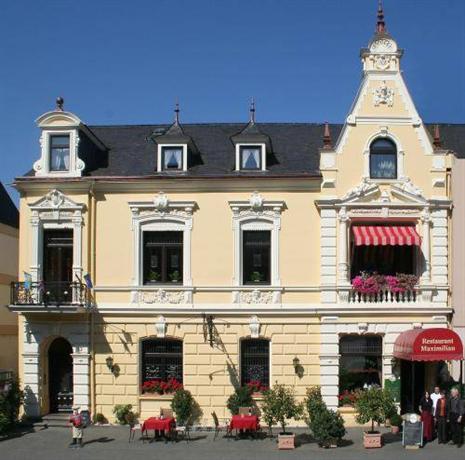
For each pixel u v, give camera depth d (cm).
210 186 3003
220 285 2972
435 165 2966
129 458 2348
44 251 3036
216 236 2991
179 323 2969
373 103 2988
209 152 3197
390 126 2978
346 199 2931
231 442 2612
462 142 3303
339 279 2933
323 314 2922
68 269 3028
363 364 2950
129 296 2994
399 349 2797
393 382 2855
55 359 3077
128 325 2984
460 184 2975
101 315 2991
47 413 3025
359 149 2967
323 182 2955
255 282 2989
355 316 2922
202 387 2944
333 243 2947
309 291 2948
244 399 2850
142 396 2950
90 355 2978
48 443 2605
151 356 3008
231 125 3422
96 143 3203
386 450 2442
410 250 3030
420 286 2919
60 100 3070
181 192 3016
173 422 2678
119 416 2906
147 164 3131
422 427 2489
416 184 2959
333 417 2517
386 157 2989
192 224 2998
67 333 2988
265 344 2973
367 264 3036
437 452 2406
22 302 2920
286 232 2975
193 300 2978
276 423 2745
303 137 3297
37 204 3014
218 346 2952
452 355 2641
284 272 2964
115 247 3017
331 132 3331
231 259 2980
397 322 2919
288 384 2922
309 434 2741
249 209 2988
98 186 3030
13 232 3759
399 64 3006
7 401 2838
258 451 2448
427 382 2938
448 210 2964
